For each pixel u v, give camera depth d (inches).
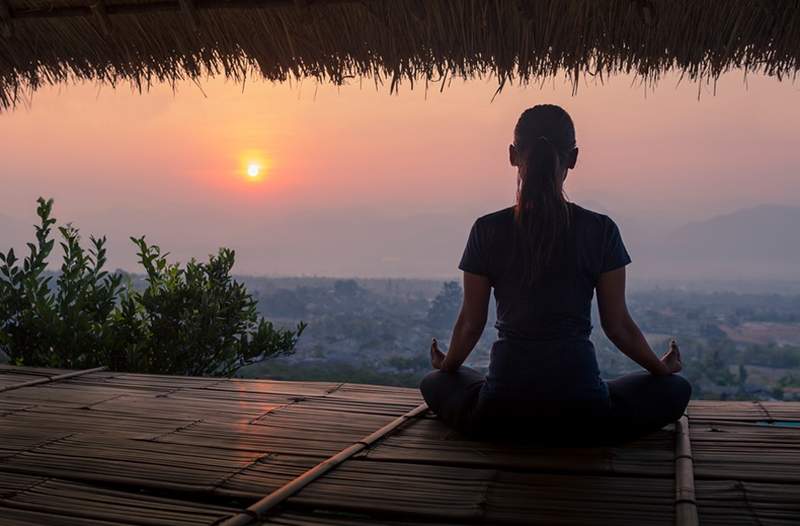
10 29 111.8
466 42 93.6
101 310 178.9
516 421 88.6
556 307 86.7
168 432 99.7
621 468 83.1
